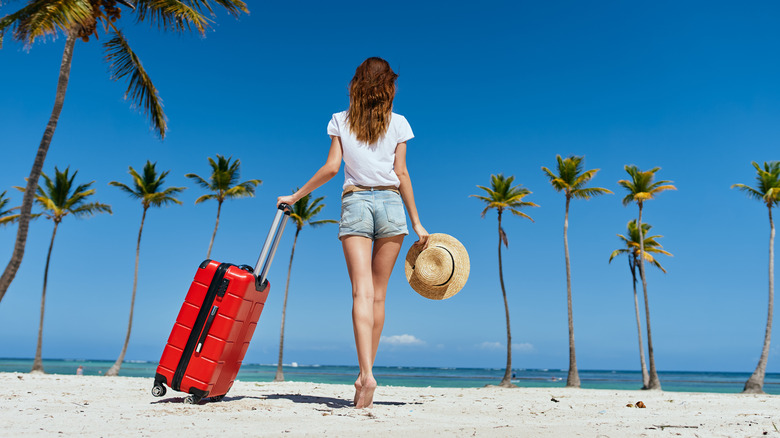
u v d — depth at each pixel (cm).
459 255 397
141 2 1308
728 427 271
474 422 291
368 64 372
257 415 294
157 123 1488
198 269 347
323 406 360
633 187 2734
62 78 1237
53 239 2753
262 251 364
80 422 259
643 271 2739
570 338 2608
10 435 216
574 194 2708
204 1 1348
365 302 351
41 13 1002
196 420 271
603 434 232
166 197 2875
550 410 405
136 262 2830
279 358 3055
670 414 378
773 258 2414
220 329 339
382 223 359
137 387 623
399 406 384
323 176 362
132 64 1449
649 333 2681
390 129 368
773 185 2400
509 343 2734
